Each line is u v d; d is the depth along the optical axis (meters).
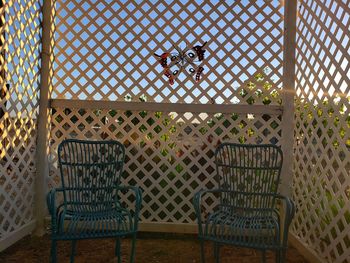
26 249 2.89
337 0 2.46
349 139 2.28
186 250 2.95
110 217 2.29
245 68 3.26
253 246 1.99
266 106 3.20
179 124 3.29
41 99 3.24
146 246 3.03
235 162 2.54
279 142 3.23
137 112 3.31
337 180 2.38
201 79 3.27
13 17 2.78
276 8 3.25
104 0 3.30
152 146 3.30
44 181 3.25
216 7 3.27
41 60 3.25
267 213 2.35
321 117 2.67
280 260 2.15
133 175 3.30
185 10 3.28
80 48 3.32
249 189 2.46
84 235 2.08
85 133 3.33
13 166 2.84
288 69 3.20
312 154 2.78
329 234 2.46
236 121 3.26
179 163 3.29
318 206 2.66
